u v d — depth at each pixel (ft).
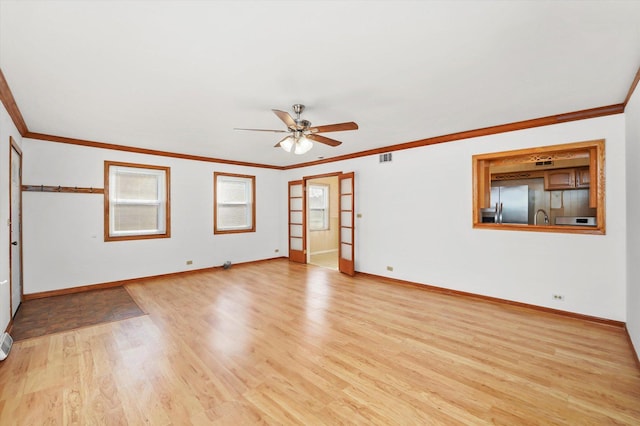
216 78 8.43
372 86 8.99
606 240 10.94
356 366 8.28
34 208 14.34
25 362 8.49
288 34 6.37
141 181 18.02
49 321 11.54
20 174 13.56
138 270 17.63
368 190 18.70
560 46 6.86
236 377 7.75
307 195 23.48
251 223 23.47
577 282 11.54
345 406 6.63
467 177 14.32
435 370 8.07
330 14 5.70
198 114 11.44
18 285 13.20
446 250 15.14
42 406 6.60
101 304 13.58
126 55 7.20
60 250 15.07
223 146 17.17
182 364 8.39
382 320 11.64
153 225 18.49
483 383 7.47
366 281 17.83
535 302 12.50
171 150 18.38
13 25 5.95
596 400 6.80
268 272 20.30
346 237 20.22
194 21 5.90
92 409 6.51
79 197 15.62
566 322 11.35
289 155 20.15
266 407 6.59
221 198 21.89
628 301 10.00
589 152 11.72
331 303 13.71
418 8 5.54
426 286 15.96
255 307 13.15
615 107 10.53
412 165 16.43
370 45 6.81
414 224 16.40
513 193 17.29
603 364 8.36
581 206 16.94
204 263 20.63
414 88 9.16
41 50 6.95
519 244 12.87
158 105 10.52
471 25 6.07
